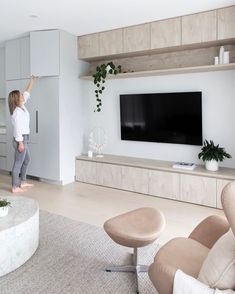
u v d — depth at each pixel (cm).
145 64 418
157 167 375
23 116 387
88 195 386
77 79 456
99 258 222
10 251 198
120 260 219
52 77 425
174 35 357
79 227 279
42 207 338
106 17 359
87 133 485
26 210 228
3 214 213
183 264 141
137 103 420
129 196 383
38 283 189
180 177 360
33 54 429
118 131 456
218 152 347
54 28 408
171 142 400
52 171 442
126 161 411
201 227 175
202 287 111
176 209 335
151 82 416
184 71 369
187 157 398
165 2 310
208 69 352
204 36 337
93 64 472
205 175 340
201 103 371
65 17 359
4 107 546
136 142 441
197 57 375
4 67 528
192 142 383
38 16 357
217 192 334
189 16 345
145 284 189
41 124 445
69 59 434
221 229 166
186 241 164
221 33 326
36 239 228
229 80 357
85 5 319
